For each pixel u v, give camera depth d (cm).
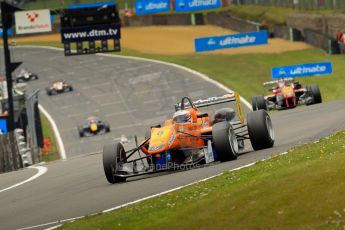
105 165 5594
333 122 7769
